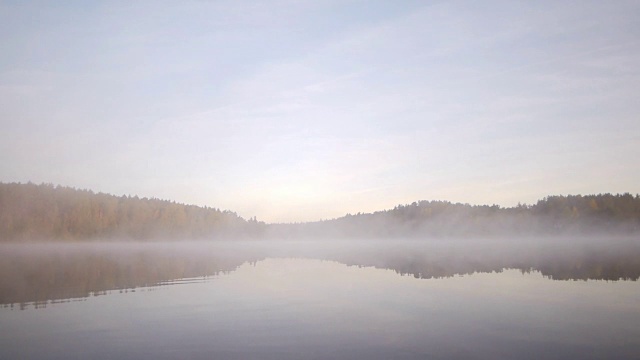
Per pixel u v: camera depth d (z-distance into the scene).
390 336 18.12
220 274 42.81
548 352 15.94
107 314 22.80
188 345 17.02
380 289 31.53
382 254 80.69
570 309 23.31
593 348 16.34
